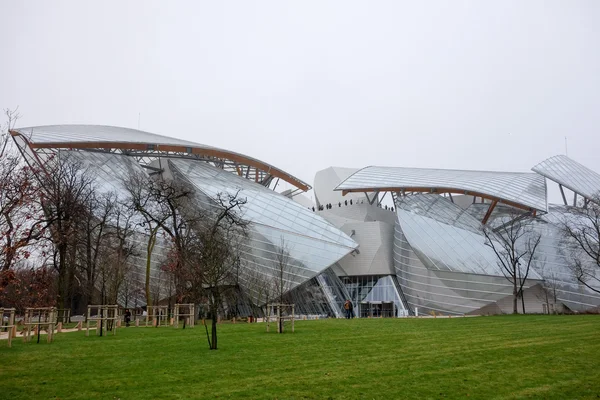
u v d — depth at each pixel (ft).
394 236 284.82
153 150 288.71
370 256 280.72
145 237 236.22
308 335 101.55
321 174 371.56
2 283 79.20
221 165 329.11
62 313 158.20
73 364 65.05
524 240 238.68
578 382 51.52
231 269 200.13
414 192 295.07
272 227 243.60
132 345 86.74
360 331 109.50
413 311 250.78
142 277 232.12
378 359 66.85
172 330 125.59
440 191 285.84
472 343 82.43
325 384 51.42
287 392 48.08
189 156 304.50
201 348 81.25
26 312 102.58
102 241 206.90
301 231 249.75
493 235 246.06
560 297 224.94
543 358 65.62
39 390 49.60
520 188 268.41
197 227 211.00
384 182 291.79
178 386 51.01
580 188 257.34
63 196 166.91
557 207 263.49
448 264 241.55
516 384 50.98
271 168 329.72
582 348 73.82
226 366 62.59
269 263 233.35
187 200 246.06
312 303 235.20
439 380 53.01
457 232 253.03
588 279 222.89
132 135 303.48
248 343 87.56
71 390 49.49
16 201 84.69
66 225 156.76
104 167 267.18
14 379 55.06
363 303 272.31
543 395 46.73
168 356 71.92
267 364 63.82
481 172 311.68
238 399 45.55
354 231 287.69
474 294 233.96
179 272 159.43
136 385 51.62
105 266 179.63
